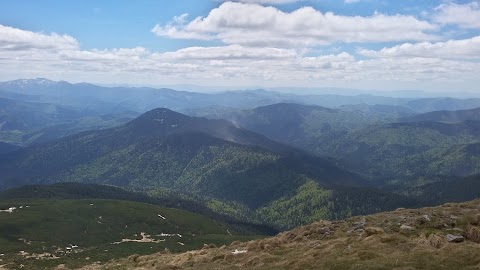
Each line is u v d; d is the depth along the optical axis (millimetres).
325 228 66125
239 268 53844
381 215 70250
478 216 57219
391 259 43688
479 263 39625
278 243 63562
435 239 48156
